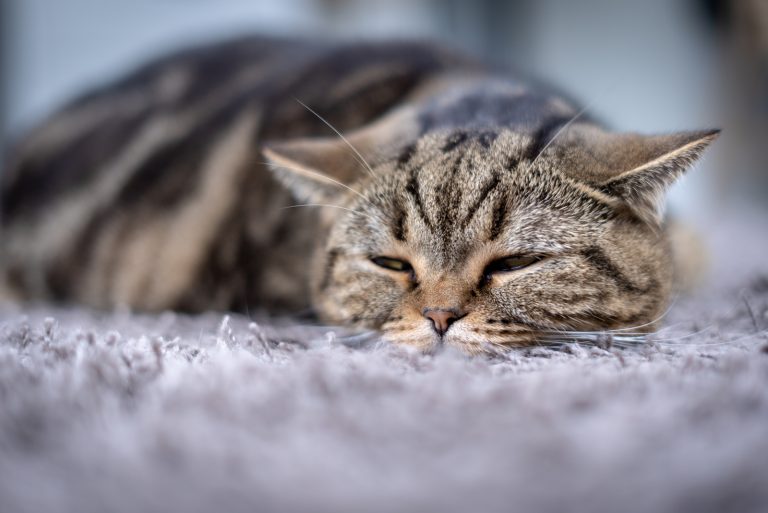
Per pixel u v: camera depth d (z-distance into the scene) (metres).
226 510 0.15
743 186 0.86
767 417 0.18
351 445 0.17
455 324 0.27
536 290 0.28
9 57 0.76
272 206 0.37
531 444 0.17
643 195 0.28
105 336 0.27
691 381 0.21
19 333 0.27
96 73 0.80
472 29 0.90
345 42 0.45
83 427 0.18
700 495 0.15
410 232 0.29
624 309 0.28
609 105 0.86
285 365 0.22
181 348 0.25
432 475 0.16
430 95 0.37
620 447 0.17
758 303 0.33
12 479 0.16
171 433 0.18
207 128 0.43
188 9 0.82
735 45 0.79
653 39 0.84
